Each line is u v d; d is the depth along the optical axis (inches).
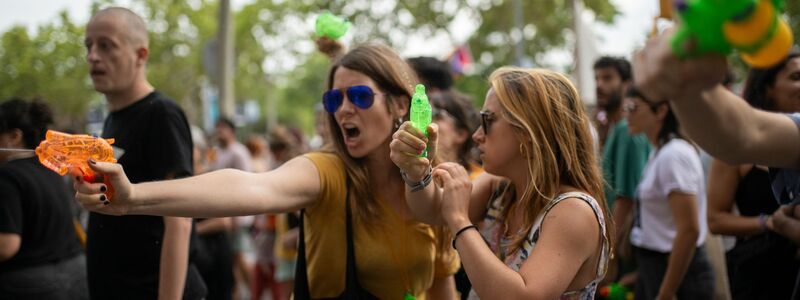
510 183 83.2
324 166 84.7
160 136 103.6
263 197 74.2
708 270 135.9
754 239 113.1
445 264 95.3
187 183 68.2
